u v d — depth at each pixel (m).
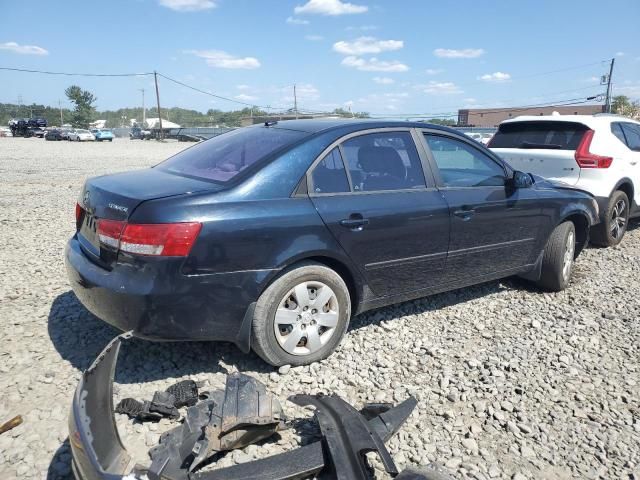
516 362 3.86
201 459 2.33
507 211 4.68
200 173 3.68
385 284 3.98
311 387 3.39
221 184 3.35
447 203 4.22
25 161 20.50
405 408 2.84
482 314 4.77
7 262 5.76
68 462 2.62
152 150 33.44
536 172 7.23
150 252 2.99
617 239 7.48
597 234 7.27
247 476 2.35
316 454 2.51
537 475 2.72
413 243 4.03
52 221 8.12
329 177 3.67
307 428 2.98
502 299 5.18
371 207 3.76
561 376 3.71
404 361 3.82
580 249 5.86
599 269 6.31
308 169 3.56
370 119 4.25
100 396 2.34
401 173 4.10
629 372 3.81
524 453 2.88
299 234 3.40
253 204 3.28
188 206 3.09
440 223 4.16
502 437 3.02
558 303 5.11
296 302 3.48
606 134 7.11
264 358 3.45
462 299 5.13
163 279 3.00
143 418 2.92
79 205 3.76
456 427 3.08
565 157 6.93
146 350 3.74
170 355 3.68
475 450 2.88
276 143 3.71
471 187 4.49
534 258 5.13
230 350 3.80
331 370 3.62
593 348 4.16
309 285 3.52
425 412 3.21
